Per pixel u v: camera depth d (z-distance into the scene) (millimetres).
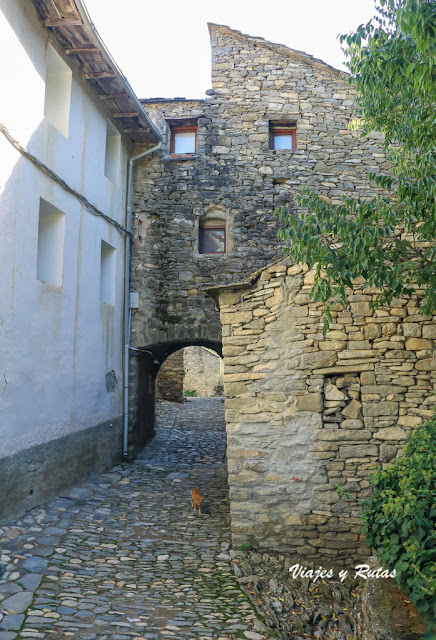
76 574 4438
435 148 3908
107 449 8250
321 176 9422
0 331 5047
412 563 2953
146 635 3492
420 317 5172
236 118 9648
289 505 5219
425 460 3660
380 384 5184
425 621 2768
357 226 3871
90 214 7551
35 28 5875
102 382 8039
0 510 5047
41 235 6617
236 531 5270
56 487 6383
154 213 9547
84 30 6227
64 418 6609
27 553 4652
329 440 5203
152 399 11188
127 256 9305
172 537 5633
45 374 6062
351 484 5117
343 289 4125
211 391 20547
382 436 5117
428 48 3486
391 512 3346
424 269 4250
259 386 5395
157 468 8680
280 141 9820
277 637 3707
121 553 5078
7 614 3551
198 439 11375
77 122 7105
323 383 5285
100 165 8023
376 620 2979
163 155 9680
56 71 6848
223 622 3801
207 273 9328
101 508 6344
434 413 4652
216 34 9938
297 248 4148
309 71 9719
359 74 4969
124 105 8250
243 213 9391
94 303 7691
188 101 9742
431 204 3783
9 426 5223
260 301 5492
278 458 5281
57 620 3572
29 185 5676
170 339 9250
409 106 5324
